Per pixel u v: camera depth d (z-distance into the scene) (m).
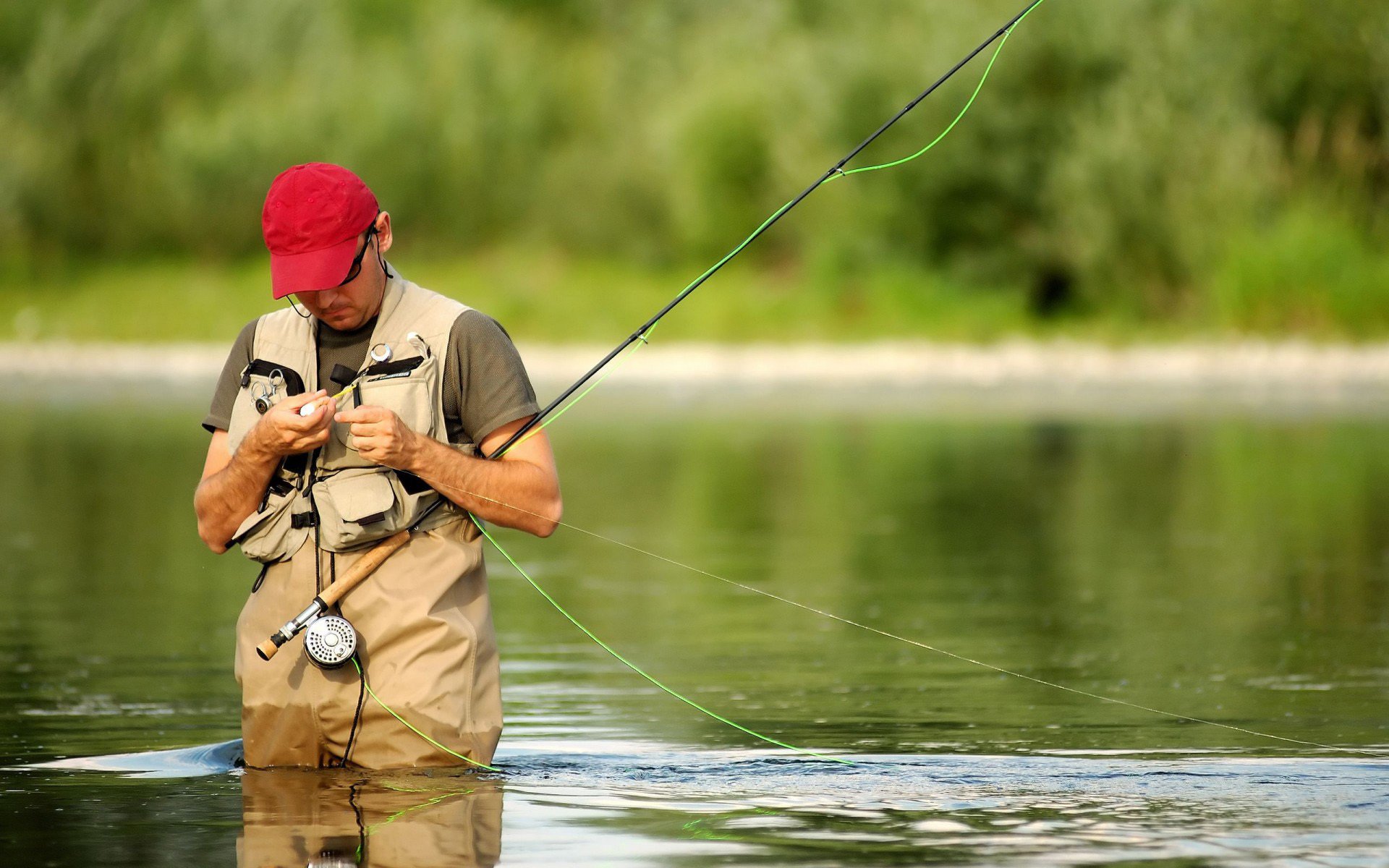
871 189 75.38
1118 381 57.94
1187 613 17.67
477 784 10.20
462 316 10.88
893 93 75.06
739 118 85.06
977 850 8.62
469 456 10.62
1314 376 57.25
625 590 19.64
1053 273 74.12
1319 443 37.56
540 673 14.50
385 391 10.58
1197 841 8.80
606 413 49.75
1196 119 68.25
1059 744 11.49
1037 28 72.06
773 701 13.16
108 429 43.69
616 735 11.85
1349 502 27.52
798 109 79.31
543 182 94.62
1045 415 46.88
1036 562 21.61
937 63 73.50
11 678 14.12
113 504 28.08
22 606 18.19
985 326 70.94
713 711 12.73
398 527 10.57
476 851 8.63
